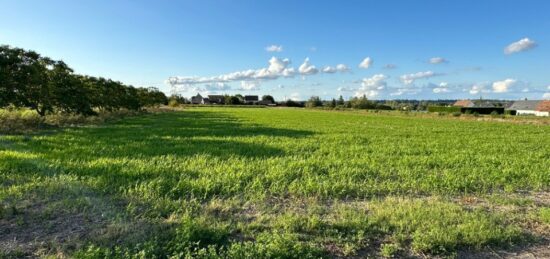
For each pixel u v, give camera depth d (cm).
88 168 928
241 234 550
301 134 2241
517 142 1986
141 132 2142
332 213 662
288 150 1420
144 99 6012
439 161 1216
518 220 647
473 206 734
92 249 461
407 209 662
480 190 856
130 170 914
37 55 2336
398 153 1425
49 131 2075
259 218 610
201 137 1906
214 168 988
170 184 789
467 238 534
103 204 651
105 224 563
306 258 469
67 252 471
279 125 3206
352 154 1365
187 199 721
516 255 510
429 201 742
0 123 2130
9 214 588
